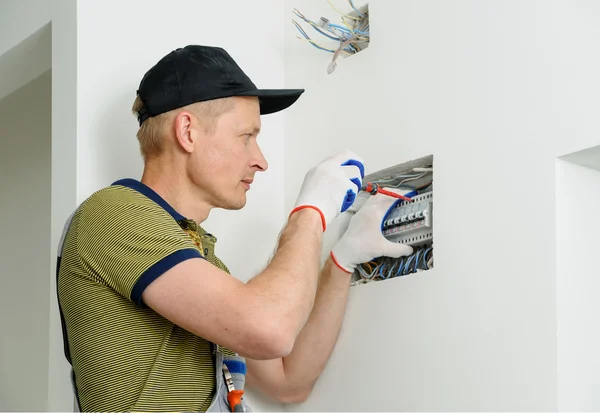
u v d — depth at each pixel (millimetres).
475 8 1992
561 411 1633
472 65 1973
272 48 2586
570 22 1744
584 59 1696
